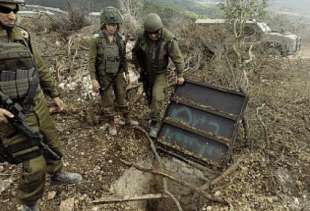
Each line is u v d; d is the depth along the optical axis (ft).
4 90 7.61
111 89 12.08
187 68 17.03
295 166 11.42
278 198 10.40
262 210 9.98
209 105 11.87
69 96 14.90
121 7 24.56
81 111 13.98
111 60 11.37
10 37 7.75
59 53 18.20
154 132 12.71
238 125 11.19
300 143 12.46
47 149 8.64
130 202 10.37
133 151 12.29
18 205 9.75
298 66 19.53
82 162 11.48
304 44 28.12
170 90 15.43
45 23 22.31
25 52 7.81
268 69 18.29
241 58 16.75
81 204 9.98
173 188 11.89
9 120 7.73
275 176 11.02
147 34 11.48
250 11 18.93
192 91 12.37
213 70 16.69
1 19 7.40
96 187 10.59
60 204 9.89
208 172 11.44
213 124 11.67
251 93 14.60
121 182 10.95
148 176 11.81
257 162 11.55
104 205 10.03
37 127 8.45
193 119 12.05
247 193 10.49
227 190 10.58
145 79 12.78
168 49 11.70
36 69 8.25
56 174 9.97
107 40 11.27
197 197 10.91
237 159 11.69
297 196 10.55
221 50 17.34
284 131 13.06
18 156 8.09
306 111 14.37
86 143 12.32
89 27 21.72
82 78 15.84
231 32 18.84
